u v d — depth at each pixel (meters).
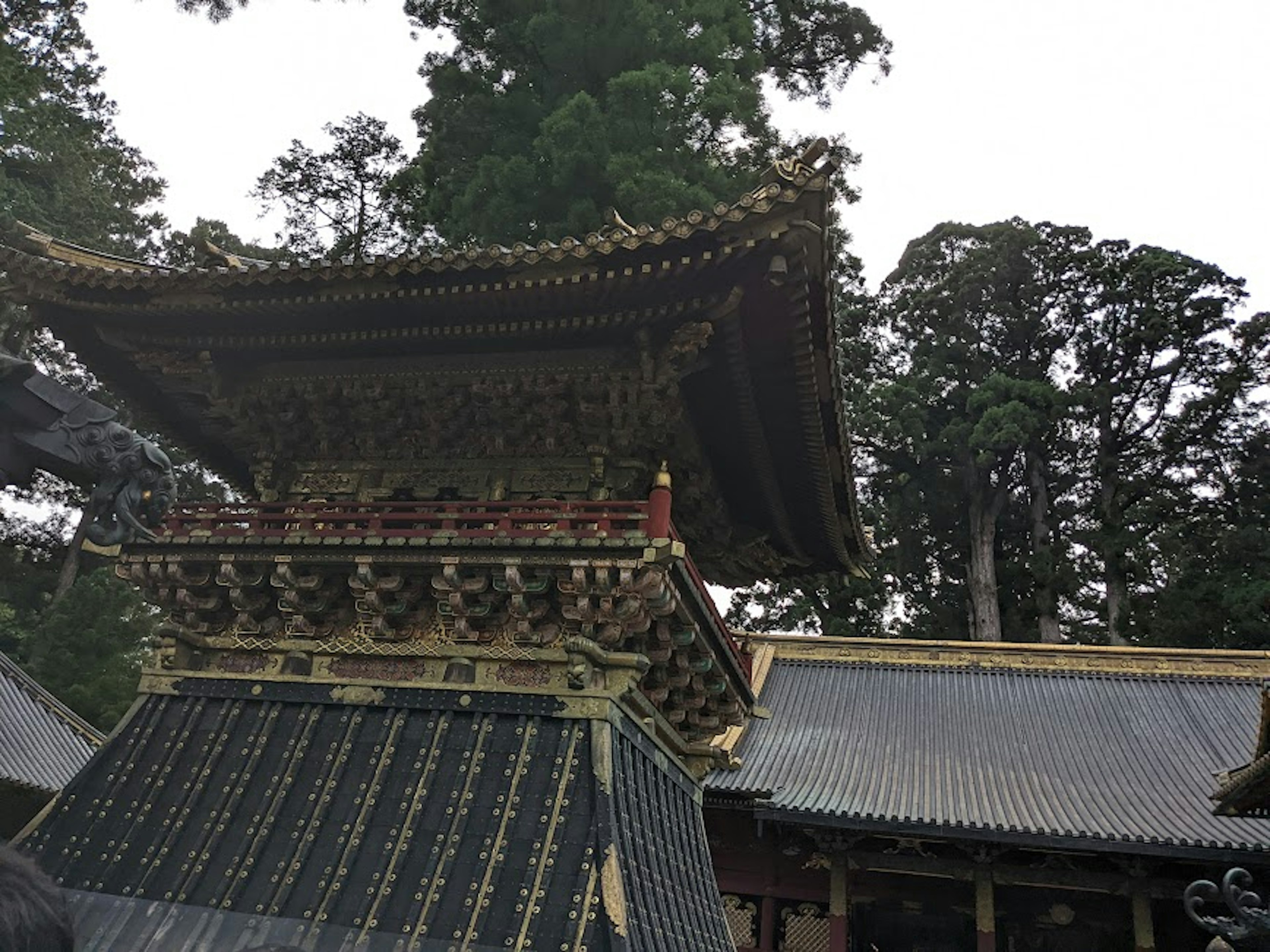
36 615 45.50
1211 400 57.75
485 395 12.80
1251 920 11.51
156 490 7.91
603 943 9.10
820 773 28.78
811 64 30.89
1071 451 59.41
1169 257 59.09
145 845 10.84
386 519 11.44
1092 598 57.84
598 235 11.03
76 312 13.18
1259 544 50.72
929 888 27.06
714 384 13.12
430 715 11.34
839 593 54.16
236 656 12.36
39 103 45.09
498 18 25.62
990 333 62.66
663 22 23.59
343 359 13.44
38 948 2.36
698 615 12.05
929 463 58.38
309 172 34.09
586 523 11.67
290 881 10.14
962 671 37.34
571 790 10.41
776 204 10.03
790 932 28.05
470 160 25.67
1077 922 26.66
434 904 9.71
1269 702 18.58
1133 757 30.30
